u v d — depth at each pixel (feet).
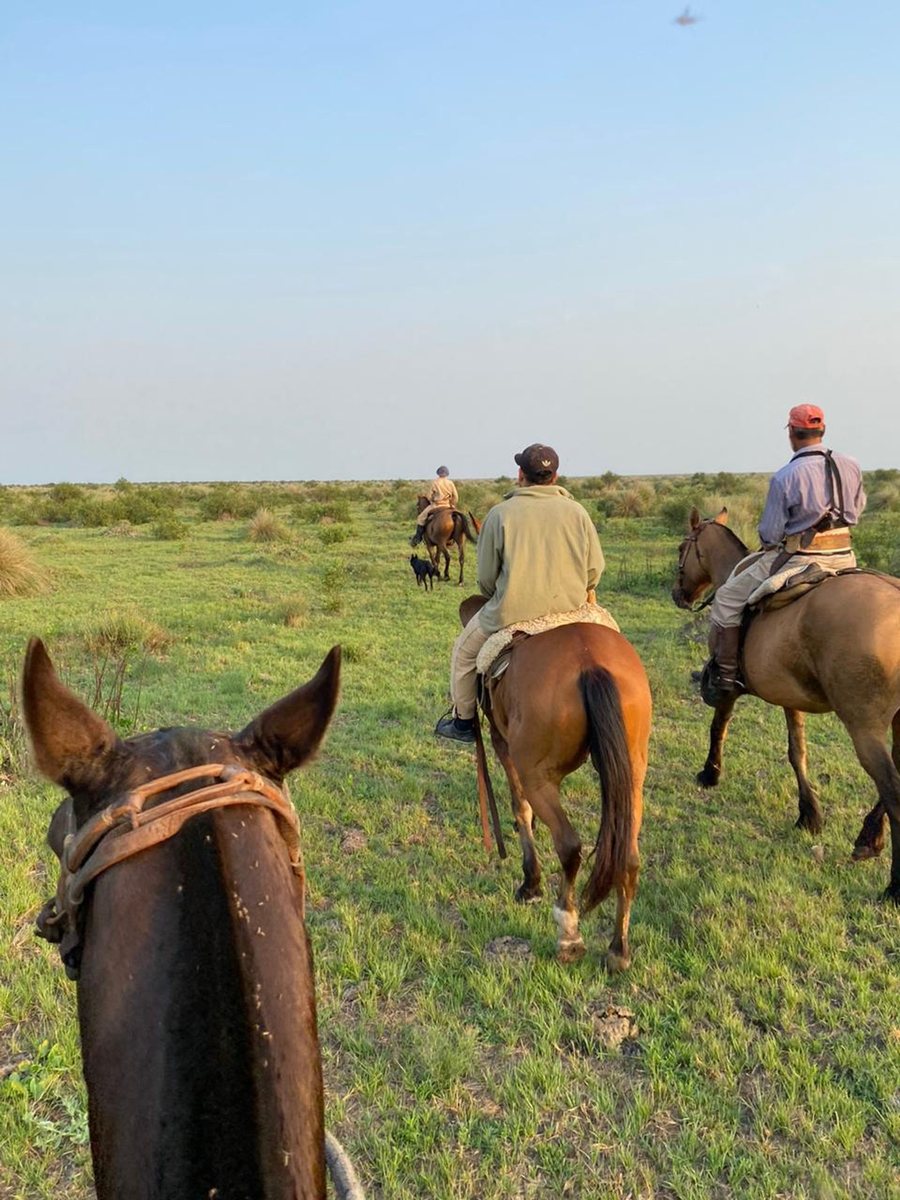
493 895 17.78
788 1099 11.85
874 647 15.97
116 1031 4.61
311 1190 4.46
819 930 16.07
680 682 34.88
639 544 80.59
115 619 41.29
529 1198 10.45
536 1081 12.31
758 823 21.48
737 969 14.82
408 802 22.94
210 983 4.55
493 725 17.85
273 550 84.07
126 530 112.68
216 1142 4.25
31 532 116.67
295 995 4.84
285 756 5.95
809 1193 10.43
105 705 28.99
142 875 4.91
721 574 23.63
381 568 74.28
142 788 5.24
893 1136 11.20
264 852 5.18
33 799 22.31
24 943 15.85
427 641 43.37
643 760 14.94
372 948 15.49
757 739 28.14
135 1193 4.30
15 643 40.45
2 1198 10.43
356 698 32.73
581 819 22.00
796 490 18.03
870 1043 13.10
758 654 18.86
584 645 14.92
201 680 34.81
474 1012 13.93
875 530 77.05
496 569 16.60
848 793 23.26
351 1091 12.15
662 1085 12.11
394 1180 10.55
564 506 16.34
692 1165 10.82
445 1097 12.00
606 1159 11.00
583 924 16.51
